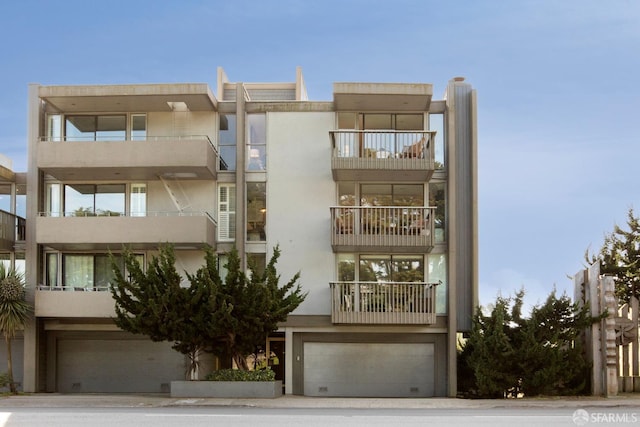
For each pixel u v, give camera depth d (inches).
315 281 1175.0
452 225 1165.1
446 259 1175.6
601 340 1005.8
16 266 1244.5
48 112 1214.3
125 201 1215.6
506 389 1019.3
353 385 1163.9
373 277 1183.6
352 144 1164.5
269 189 1190.3
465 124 1203.2
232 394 988.6
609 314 992.2
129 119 1215.6
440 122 1201.4
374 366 1169.4
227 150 1208.8
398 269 1186.6
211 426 651.5
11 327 1109.7
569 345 1020.5
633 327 1013.8
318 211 1185.4
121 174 1181.1
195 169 1146.7
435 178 1189.7
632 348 1023.0
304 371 1168.2
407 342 1171.3
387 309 1124.5
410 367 1167.6
